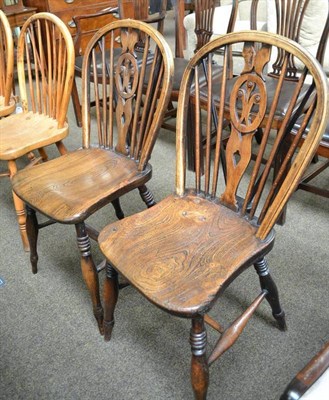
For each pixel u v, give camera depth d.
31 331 1.41
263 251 1.02
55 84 1.71
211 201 1.21
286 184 0.98
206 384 0.97
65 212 1.18
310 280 1.53
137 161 1.42
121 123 1.44
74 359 1.31
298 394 0.66
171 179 2.23
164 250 1.02
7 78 1.91
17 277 1.65
